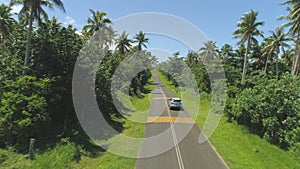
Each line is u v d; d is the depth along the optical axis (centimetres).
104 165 1182
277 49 3775
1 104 1733
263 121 1705
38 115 1569
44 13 2105
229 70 3331
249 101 1877
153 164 1152
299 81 1784
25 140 1720
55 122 1942
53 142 1622
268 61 4503
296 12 2769
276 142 1634
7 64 1920
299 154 1409
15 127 1580
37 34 2019
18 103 1569
